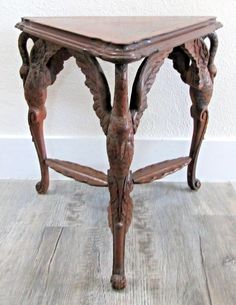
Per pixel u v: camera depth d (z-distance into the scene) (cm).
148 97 114
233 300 78
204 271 86
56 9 106
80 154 121
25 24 88
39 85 96
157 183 123
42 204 111
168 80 112
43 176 113
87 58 72
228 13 105
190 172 115
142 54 62
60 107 116
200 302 78
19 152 121
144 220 104
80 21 86
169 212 108
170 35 73
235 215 106
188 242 95
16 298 79
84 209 109
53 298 79
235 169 122
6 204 111
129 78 111
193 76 94
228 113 116
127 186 75
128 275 85
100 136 119
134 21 87
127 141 69
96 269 87
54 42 75
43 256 90
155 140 119
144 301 78
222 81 112
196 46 89
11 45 109
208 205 111
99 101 73
